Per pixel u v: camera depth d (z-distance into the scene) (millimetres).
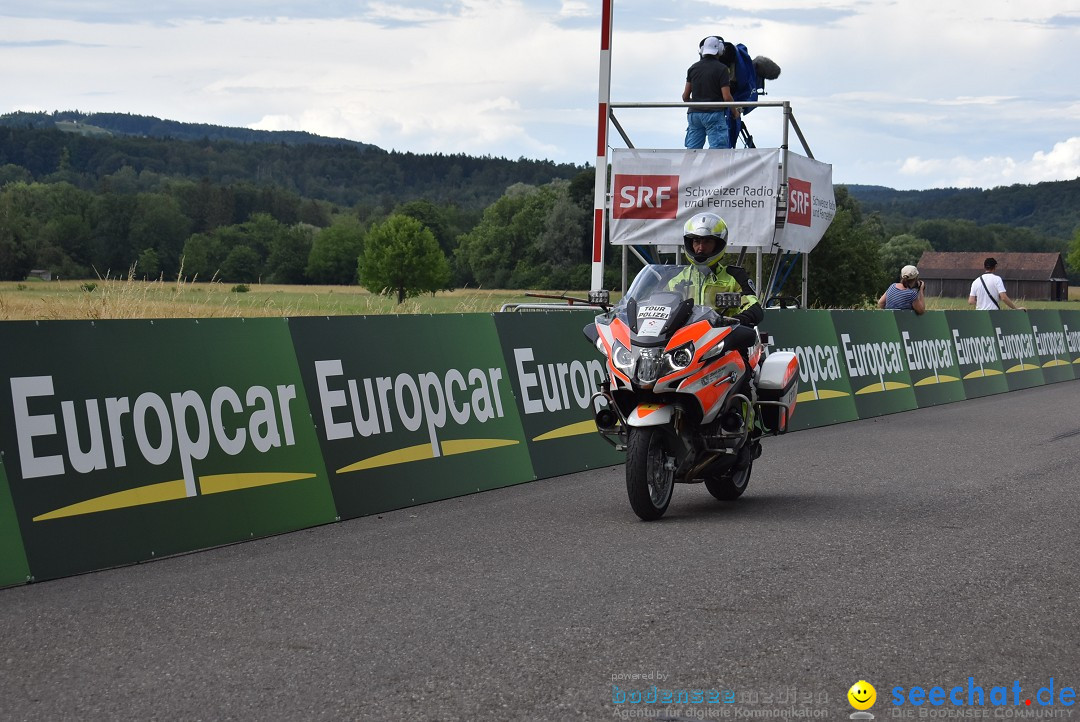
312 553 14641
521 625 10992
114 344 14836
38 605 12078
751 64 38844
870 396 33875
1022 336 47562
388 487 17984
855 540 15031
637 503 16250
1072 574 13062
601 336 17031
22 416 13570
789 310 31047
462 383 20188
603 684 9250
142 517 14422
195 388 15617
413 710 8703
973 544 14750
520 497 19172
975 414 34406
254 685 9352
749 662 9781
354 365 18172
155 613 11688
